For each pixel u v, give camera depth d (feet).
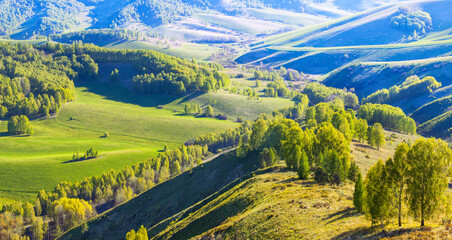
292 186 236.02
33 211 497.87
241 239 178.29
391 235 132.67
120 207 460.55
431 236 121.70
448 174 137.18
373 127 404.77
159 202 432.66
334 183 231.09
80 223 460.55
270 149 366.84
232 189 294.66
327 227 153.48
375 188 145.89
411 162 139.54
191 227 259.39
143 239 250.37
